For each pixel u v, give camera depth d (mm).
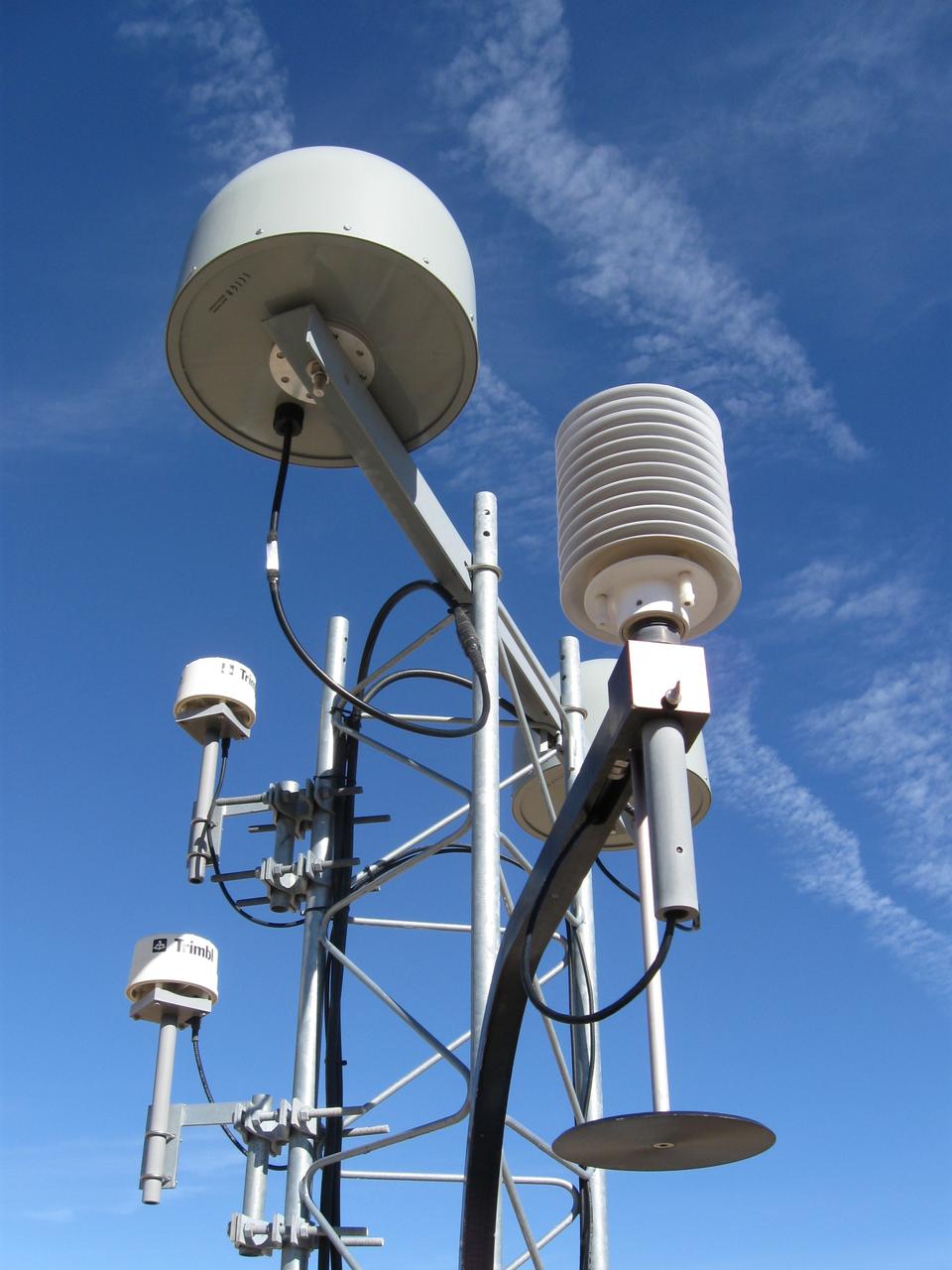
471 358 5387
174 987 6078
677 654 2629
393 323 5250
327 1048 6082
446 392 5566
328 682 4906
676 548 2889
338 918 6375
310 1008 6105
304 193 4934
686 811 2498
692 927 2629
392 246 4914
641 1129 2725
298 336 5023
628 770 2773
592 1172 5945
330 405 5156
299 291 5086
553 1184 6262
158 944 6105
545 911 3334
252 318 5199
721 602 2990
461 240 5363
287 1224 5582
